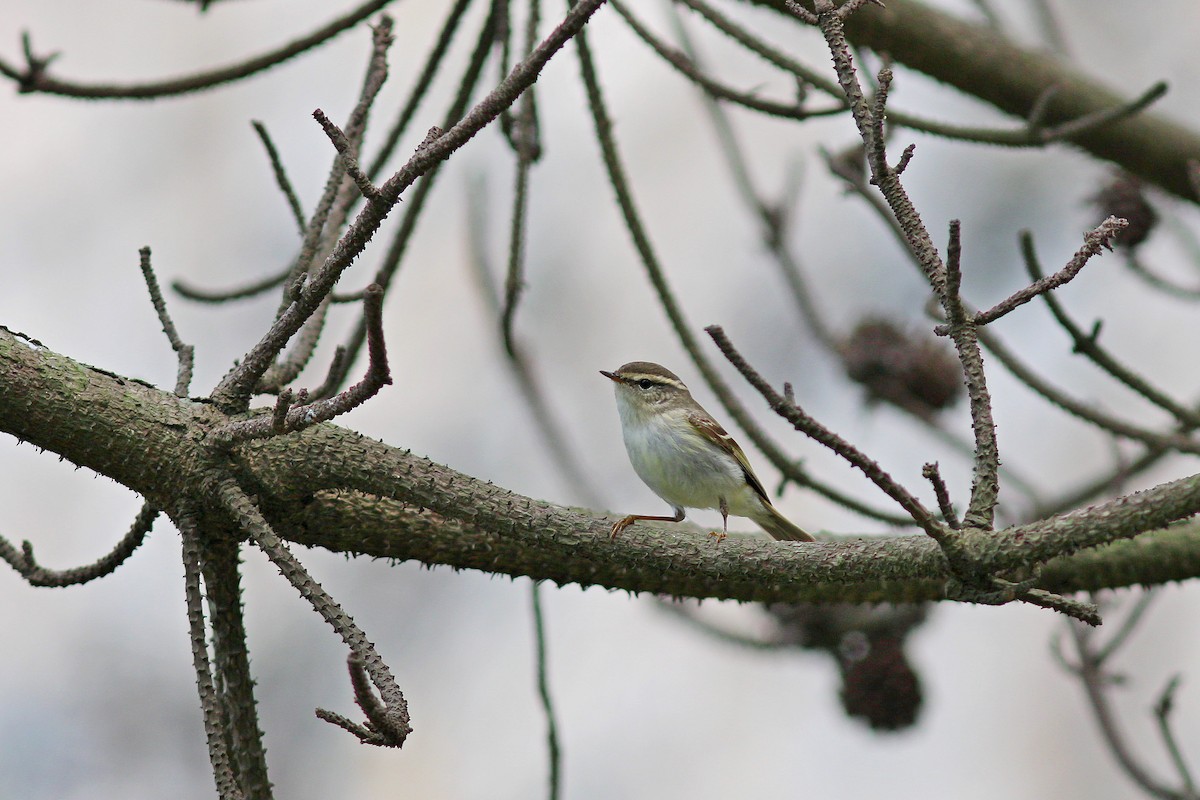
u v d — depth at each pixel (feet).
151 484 22.44
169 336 24.81
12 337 22.62
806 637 40.70
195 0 32.19
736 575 24.18
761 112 30.42
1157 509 18.81
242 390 23.26
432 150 19.11
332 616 19.12
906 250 33.22
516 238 30.45
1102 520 19.06
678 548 24.66
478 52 30.68
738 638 40.96
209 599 23.57
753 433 31.60
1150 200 39.29
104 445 22.25
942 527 19.53
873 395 41.19
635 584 26.84
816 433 18.84
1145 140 38.42
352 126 27.55
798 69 30.25
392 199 19.57
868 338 41.29
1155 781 33.94
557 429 37.91
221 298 30.76
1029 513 40.60
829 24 20.97
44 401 22.06
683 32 40.93
